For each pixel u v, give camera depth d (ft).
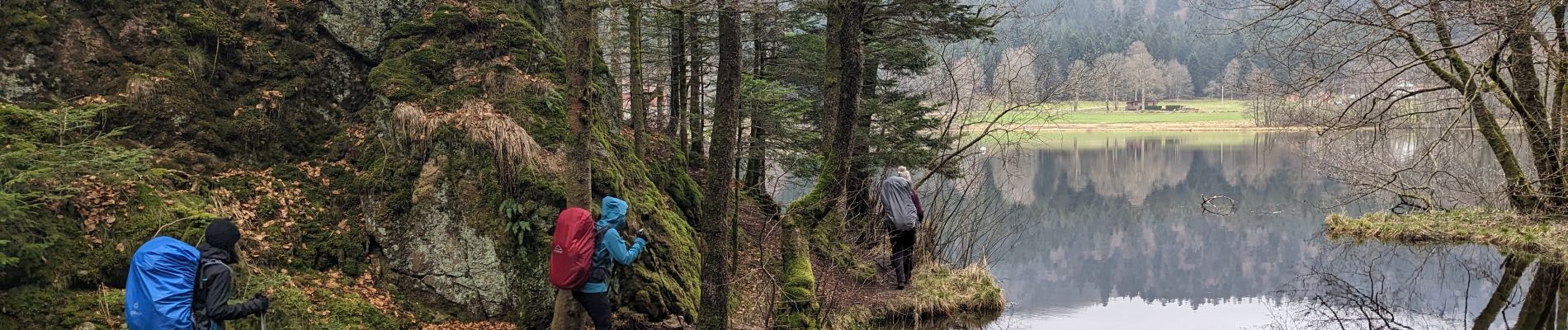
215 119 21.88
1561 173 48.93
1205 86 349.82
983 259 35.96
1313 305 36.14
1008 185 88.99
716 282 19.79
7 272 16.34
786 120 45.52
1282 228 64.28
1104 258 52.90
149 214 18.57
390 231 21.53
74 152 17.40
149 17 21.99
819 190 28.73
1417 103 56.44
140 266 13.74
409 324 20.35
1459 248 47.37
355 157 22.84
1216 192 92.07
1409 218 54.95
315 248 20.88
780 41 47.34
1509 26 39.24
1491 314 32.42
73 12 21.13
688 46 44.39
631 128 33.27
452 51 24.34
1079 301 38.55
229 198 20.62
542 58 25.08
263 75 23.07
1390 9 42.96
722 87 20.08
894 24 37.63
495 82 23.81
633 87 31.12
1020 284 43.32
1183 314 35.78
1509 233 46.88
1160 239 61.62
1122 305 37.58
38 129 18.56
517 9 26.18
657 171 30.58
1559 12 43.83
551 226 21.65
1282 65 48.49
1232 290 41.04
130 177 18.93
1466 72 48.14
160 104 21.04
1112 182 105.29
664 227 25.52
